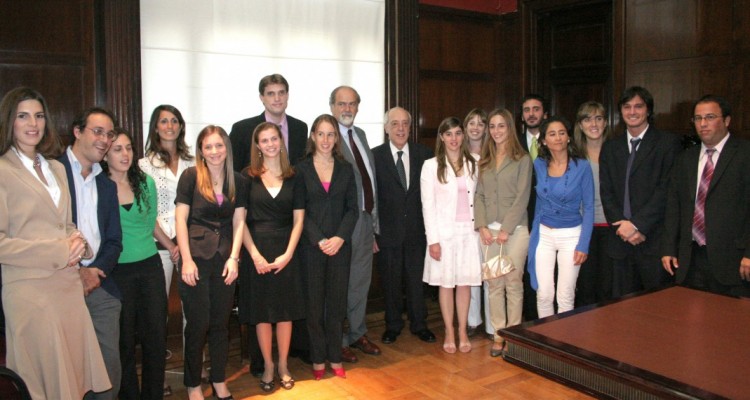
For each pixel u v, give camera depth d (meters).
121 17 3.40
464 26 5.05
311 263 3.17
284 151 3.05
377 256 4.24
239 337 3.88
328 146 3.15
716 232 3.03
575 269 3.34
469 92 5.13
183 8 3.69
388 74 4.59
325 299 3.25
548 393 3.04
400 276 3.80
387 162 3.65
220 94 3.85
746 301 2.09
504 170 3.49
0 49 3.19
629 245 3.43
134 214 2.60
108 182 2.47
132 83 3.46
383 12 4.54
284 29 4.08
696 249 3.14
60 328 2.14
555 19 5.02
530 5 4.96
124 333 2.63
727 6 3.80
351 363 3.48
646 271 3.38
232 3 3.86
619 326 1.81
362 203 3.50
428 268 3.62
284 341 3.15
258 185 3.00
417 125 4.69
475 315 3.96
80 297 2.25
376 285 4.52
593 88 4.82
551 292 3.41
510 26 5.14
